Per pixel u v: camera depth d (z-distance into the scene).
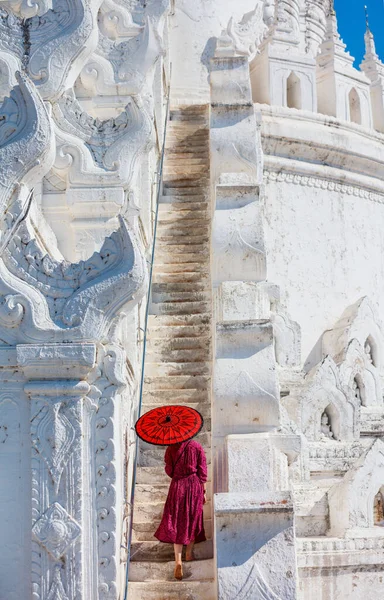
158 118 12.81
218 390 8.16
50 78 7.55
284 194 14.88
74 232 8.70
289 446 8.06
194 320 10.98
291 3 18.34
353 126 15.64
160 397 9.91
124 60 9.99
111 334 6.79
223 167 11.55
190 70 18.09
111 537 6.59
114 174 8.45
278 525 7.11
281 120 14.92
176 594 7.75
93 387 6.74
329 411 12.23
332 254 15.12
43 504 6.58
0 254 6.79
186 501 8.02
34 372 6.68
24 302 6.71
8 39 7.62
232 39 17.97
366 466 9.55
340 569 8.99
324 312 14.77
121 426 7.05
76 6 7.63
